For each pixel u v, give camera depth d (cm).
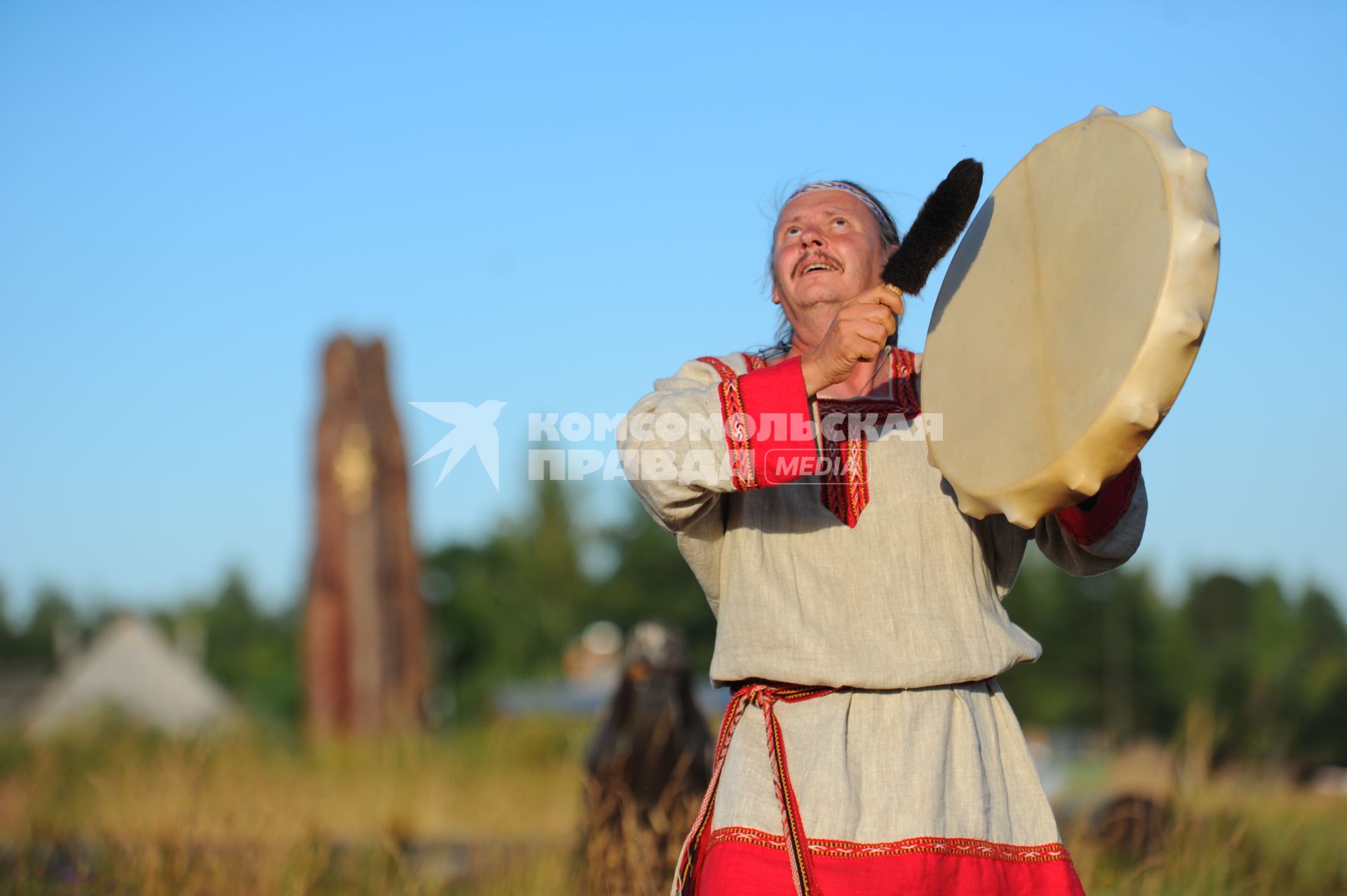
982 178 907
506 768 3359
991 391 950
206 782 2411
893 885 894
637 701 2139
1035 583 14350
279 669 12250
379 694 8794
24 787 2880
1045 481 886
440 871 2227
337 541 8938
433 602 15050
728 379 985
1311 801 2200
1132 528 998
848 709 950
